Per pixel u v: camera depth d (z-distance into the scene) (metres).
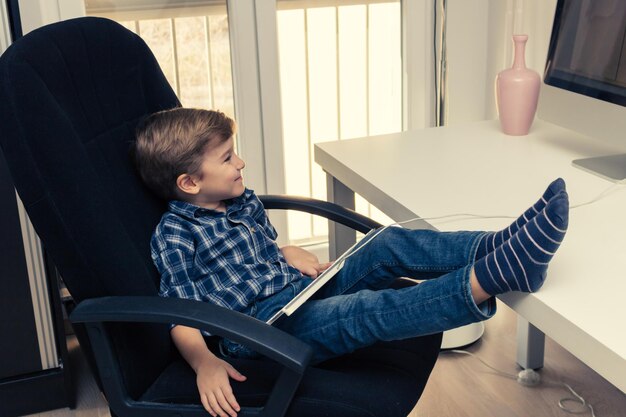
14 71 1.21
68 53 1.37
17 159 1.21
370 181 1.64
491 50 2.54
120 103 1.50
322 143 1.92
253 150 2.54
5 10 1.85
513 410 1.98
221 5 2.42
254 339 1.16
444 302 1.23
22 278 1.99
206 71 2.50
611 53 1.57
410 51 2.55
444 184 1.60
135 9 2.34
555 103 1.75
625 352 0.99
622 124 1.56
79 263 1.25
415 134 1.95
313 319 1.40
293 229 2.99
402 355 1.41
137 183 1.50
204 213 1.54
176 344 1.38
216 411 1.25
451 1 2.50
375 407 1.27
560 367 2.14
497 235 1.30
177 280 1.44
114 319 1.21
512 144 1.84
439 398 2.04
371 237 1.41
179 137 1.46
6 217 1.94
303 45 2.76
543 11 2.27
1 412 2.08
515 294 1.19
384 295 1.33
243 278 1.51
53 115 1.23
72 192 1.22
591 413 1.95
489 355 2.21
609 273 1.20
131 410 1.29
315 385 1.29
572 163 1.67
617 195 1.50
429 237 1.40
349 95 2.85
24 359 2.06
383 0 2.64
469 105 2.64
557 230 1.12
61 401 2.11
